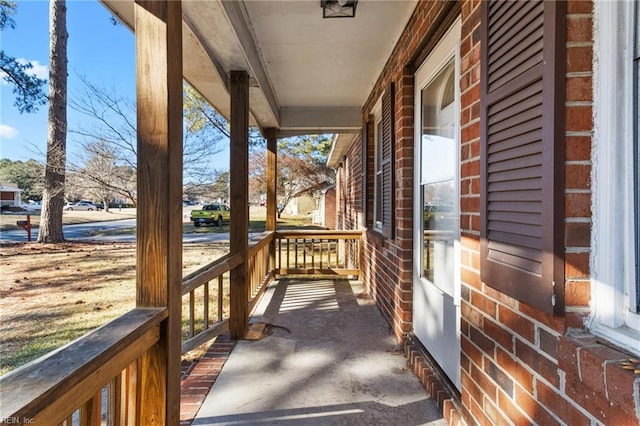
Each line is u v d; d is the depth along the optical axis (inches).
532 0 47.3
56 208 490.0
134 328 49.0
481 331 63.3
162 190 59.0
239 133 134.7
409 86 120.0
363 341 130.2
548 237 44.1
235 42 107.8
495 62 55.8
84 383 39.0
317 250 454.3
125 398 53.4
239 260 133.8
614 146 40.6
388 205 148.0
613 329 40.1
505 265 53.0
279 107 223.0
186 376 103.7
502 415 56.2
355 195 317.1
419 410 85.6
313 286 222.8
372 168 208.7
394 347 124.3
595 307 42.4
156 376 58.4
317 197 941.2
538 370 47.6
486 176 58.2
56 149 431.2
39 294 226.2
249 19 117.3
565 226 43.3
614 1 40.6
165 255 58.7
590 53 42.9
